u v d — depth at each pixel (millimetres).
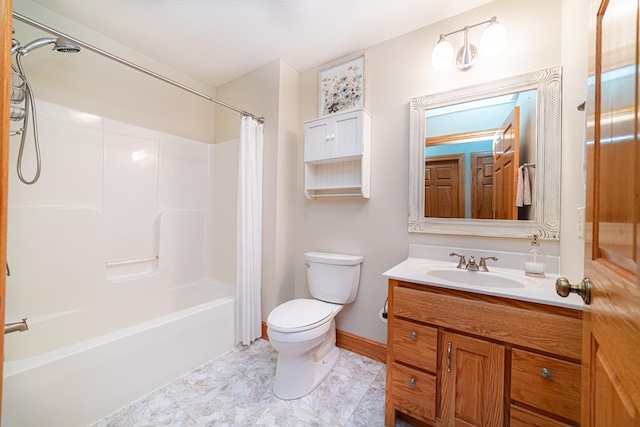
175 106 2404
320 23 1771
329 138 1958
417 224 1729
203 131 2627
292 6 1630
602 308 553
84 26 1851
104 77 1977
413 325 1227
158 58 2213
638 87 421
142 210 2152
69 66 1815
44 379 1177
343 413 1387
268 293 2193
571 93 1222
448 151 1640
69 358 1245
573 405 913
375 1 1569
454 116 1626
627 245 450
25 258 1576
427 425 1278
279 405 1439
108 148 1960
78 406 1265
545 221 1359
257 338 2172
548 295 1006
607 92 565
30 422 1137
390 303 1299
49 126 1689
